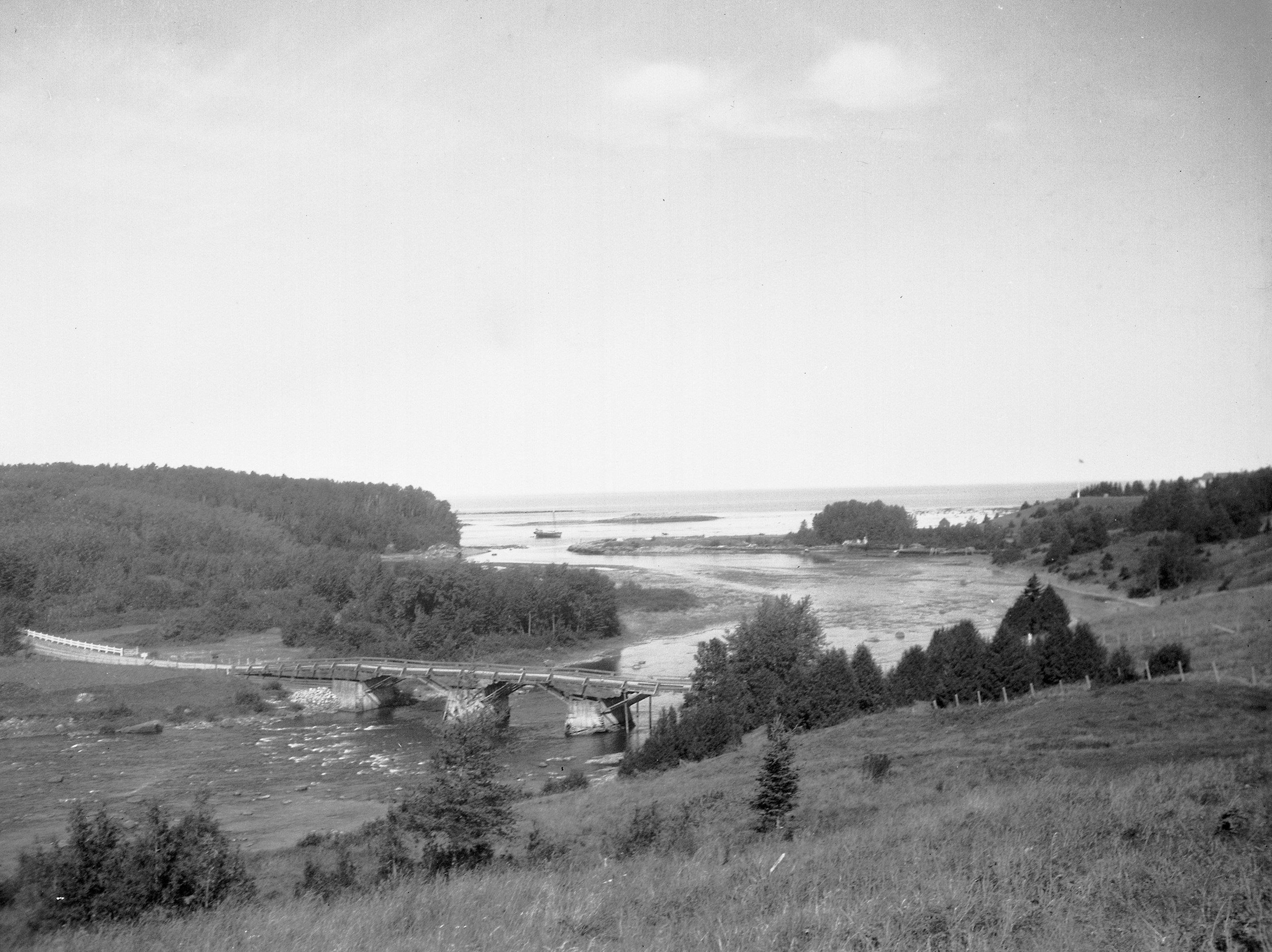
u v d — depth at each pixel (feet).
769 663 235.40
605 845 97.50
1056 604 232.94
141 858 81.20
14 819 177.78
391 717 304.09
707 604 518.37
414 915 59.26
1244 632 219.00
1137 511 553.64
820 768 139.33
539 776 212.84
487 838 97.35
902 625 417.28
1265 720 128.88
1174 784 75.41
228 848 94.12
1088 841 53.01
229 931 62.23
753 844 87.10
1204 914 36.47
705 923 45.96
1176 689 159.74
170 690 317.83
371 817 174.91
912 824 75.36
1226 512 450.71
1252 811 56.59
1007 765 118.01
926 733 163.32
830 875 54.65
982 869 46.98
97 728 279.28
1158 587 407.85
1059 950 35.17
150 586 489.26
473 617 420.36
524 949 46.57
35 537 521.65
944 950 36.86
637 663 380.37
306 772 225.56
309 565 527.81
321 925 59.93
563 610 434.30
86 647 380.58
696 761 188.24
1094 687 175.32
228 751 252.01
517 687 295.69
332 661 340.39
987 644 203.31
